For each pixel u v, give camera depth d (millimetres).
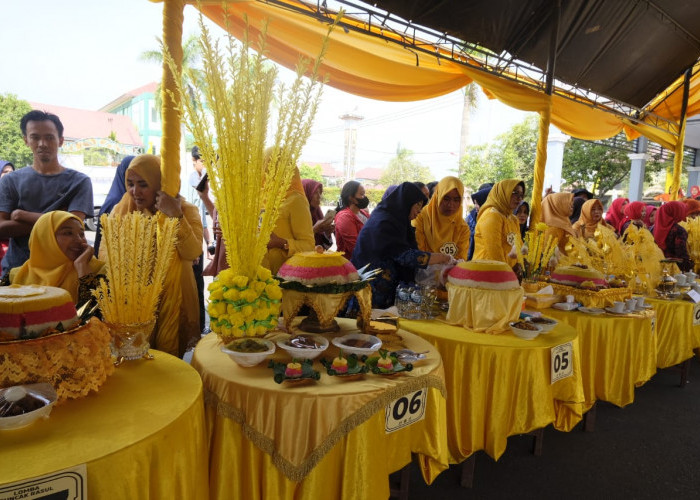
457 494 1883
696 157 16438
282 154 1405
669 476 2104
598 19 4414
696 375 3564
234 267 1437
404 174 29141
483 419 1730
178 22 1765
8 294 1005
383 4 3391
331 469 1209
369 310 1639
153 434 922
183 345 1823
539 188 3988
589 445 2367
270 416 1171
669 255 4051
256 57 1288
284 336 1572
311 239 2027
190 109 1309
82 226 1567
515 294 1896
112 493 848
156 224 1395
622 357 2357
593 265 3029
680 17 4848
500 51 4289
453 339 1738
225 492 1204
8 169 3469
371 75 4047
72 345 1040
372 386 1254
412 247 2348
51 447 857
